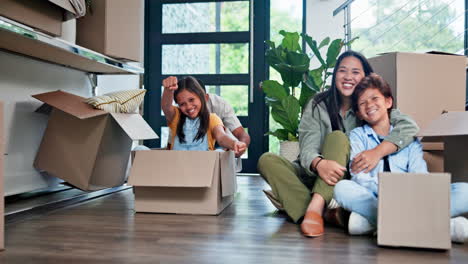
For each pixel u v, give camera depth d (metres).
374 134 1.54
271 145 3.94
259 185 2.98
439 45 3.89
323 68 3.42
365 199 1.37
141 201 1.86
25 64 2.13
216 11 3.91
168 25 3.97
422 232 1.21
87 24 2.22
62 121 2.04
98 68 2.49
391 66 1.97
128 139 2.28
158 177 1.78
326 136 1.63
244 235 1.42
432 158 1.82
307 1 3.93
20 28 1.58
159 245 1.27
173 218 1.72
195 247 1.25
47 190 2.51
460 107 2.01
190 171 1.77
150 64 3.98
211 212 1.81
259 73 3.88
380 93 1.54
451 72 1.99
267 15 3.91
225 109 2.62
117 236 1.39
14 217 1.71
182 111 2.01
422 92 1.96
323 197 1.51
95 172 2.11
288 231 1.48
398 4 3.96
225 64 3.92
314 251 1.21
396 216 1.23
